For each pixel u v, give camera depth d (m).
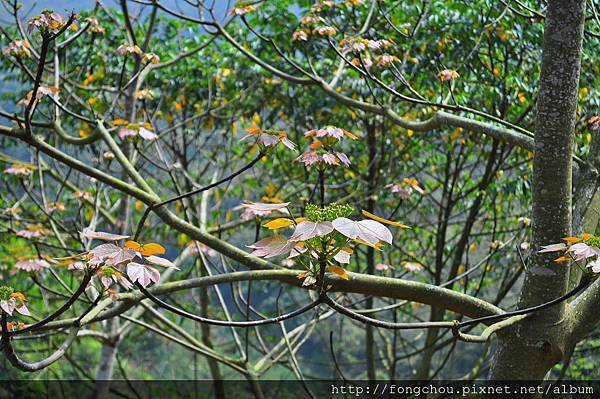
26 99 3.31
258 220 2.95
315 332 11.05
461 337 2.08
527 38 5.05
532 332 2.73
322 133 2.47
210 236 3.00
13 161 5.91
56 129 3.53
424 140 6.26
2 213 5.22
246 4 4.07
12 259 5.55
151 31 5.15
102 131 3.44
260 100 6.67
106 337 5.59
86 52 6.03
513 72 4.95
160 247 1.67
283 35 5.99
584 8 2.61
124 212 5.65
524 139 3.01
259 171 7.68
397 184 3.75
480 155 5.95
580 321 2.79
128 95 5.32
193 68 6.48
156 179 6.73
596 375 5.71
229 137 7.02
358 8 5.33
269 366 5.17
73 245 6.39
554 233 2.65
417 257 7.09
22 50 3.26
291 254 1.58
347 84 5.63
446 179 6.23
